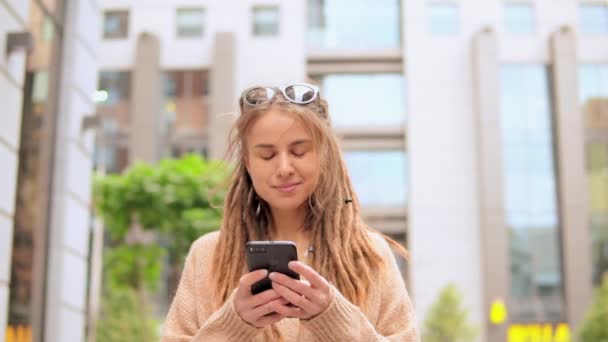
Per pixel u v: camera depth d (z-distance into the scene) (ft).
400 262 64.80
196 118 64.85
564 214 63.72
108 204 48.96
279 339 4.58
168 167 49.73
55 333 19.07
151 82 64.23
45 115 18.95
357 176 66.18
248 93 4.71
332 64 67.67
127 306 51.55
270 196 4.54
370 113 67.21
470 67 67.36
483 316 63.31
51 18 19.27
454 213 65.67
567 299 62.90
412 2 68.59
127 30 65.62
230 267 4.77
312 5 68.85
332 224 4.75
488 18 67.56
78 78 20.70
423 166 66.18
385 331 4.71
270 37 66.80
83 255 21.17
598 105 65.72
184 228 48.14
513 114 66.03
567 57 65.31
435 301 63.10
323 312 4.10
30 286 17.98
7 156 15.62
